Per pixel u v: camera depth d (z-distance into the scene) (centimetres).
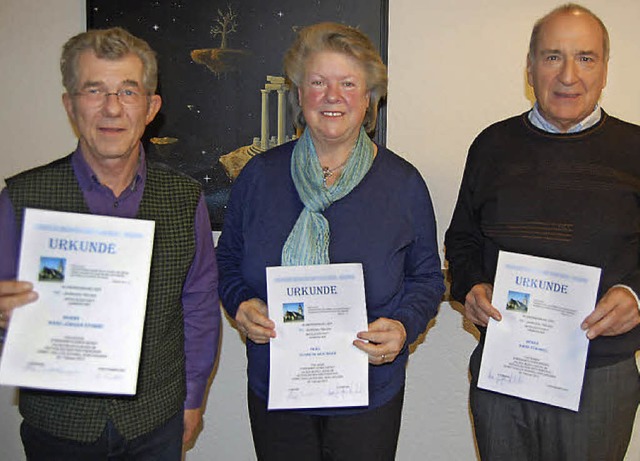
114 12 236
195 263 161
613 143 171
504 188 177
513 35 232
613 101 232
